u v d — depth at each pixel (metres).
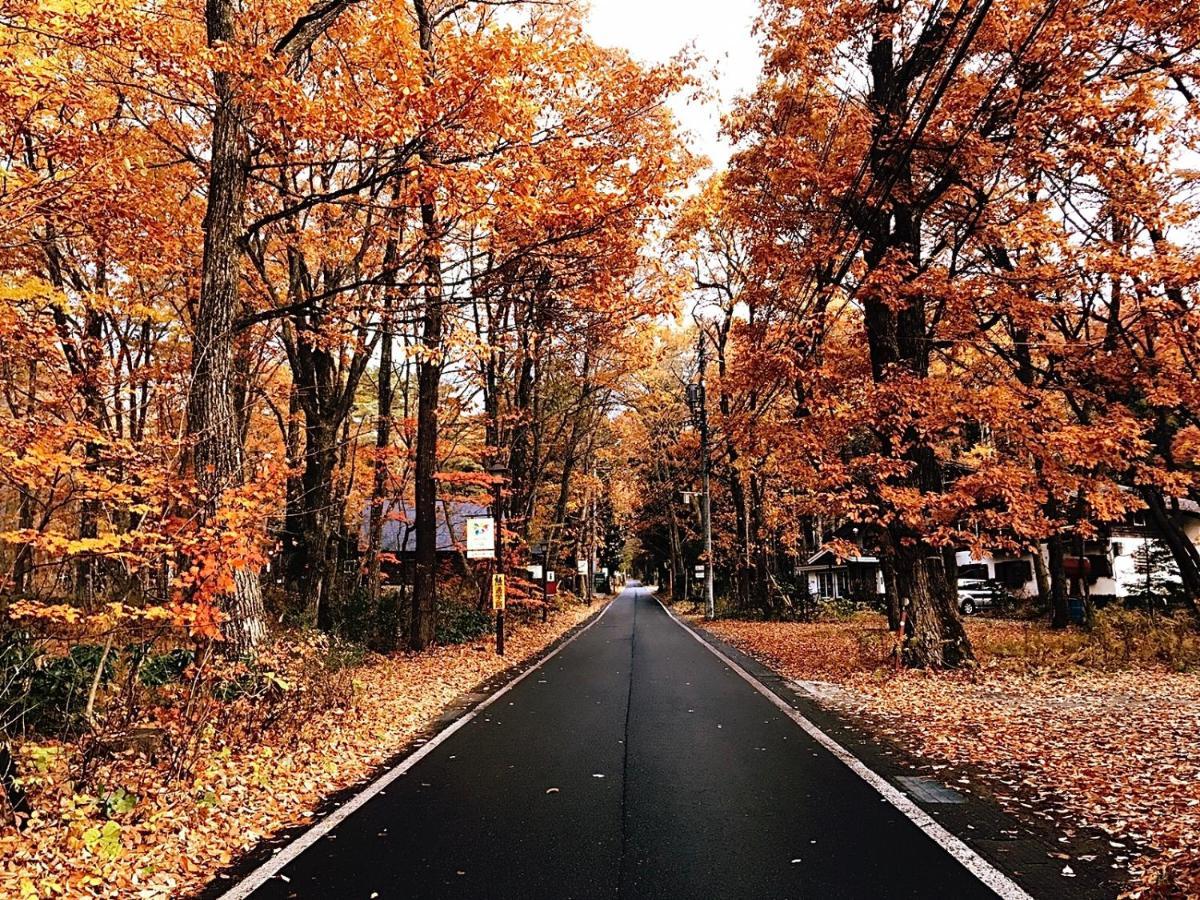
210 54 6.89
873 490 13.05
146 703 6.52
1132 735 7.95
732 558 38.28
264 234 13.48
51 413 7.61
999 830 4.97
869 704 10.21
